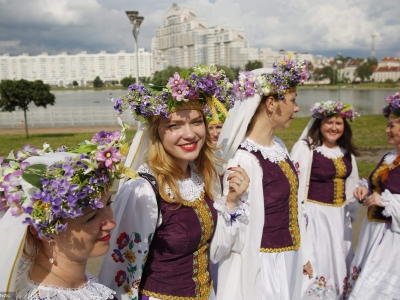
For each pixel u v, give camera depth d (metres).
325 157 4.03
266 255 2.79
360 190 3.79
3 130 21.19
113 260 2.05
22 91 17.55
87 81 135.12
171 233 2.10
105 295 1.77
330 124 4.02
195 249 2.20
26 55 137.88
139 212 2.04
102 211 1.72
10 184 1.49
